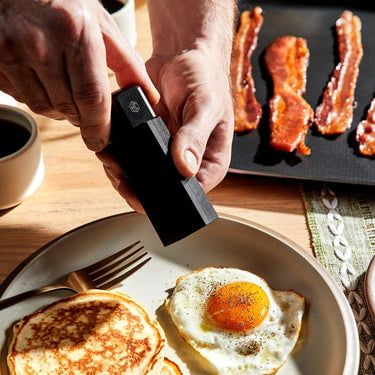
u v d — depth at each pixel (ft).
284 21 3.38
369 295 1.87
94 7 1.74
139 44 3.04
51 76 1.63
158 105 2.27
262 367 1.81
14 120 2.32
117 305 1.90
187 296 1.95
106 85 1.63
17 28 1.58
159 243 2.10
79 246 2.06
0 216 2.27
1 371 1.79
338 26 3.29
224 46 2.42
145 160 1.67
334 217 2.29
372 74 3.04
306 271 1.98
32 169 2.26
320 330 1.86
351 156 2.56
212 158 2.08
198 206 1.67
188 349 1.87
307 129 2.68
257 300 1.90
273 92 2.93
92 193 2.37
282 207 2.33
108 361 1.77
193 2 2.44
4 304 1.87
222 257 2.07
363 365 1.88
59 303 1.90
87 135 1.73
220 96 2.12
